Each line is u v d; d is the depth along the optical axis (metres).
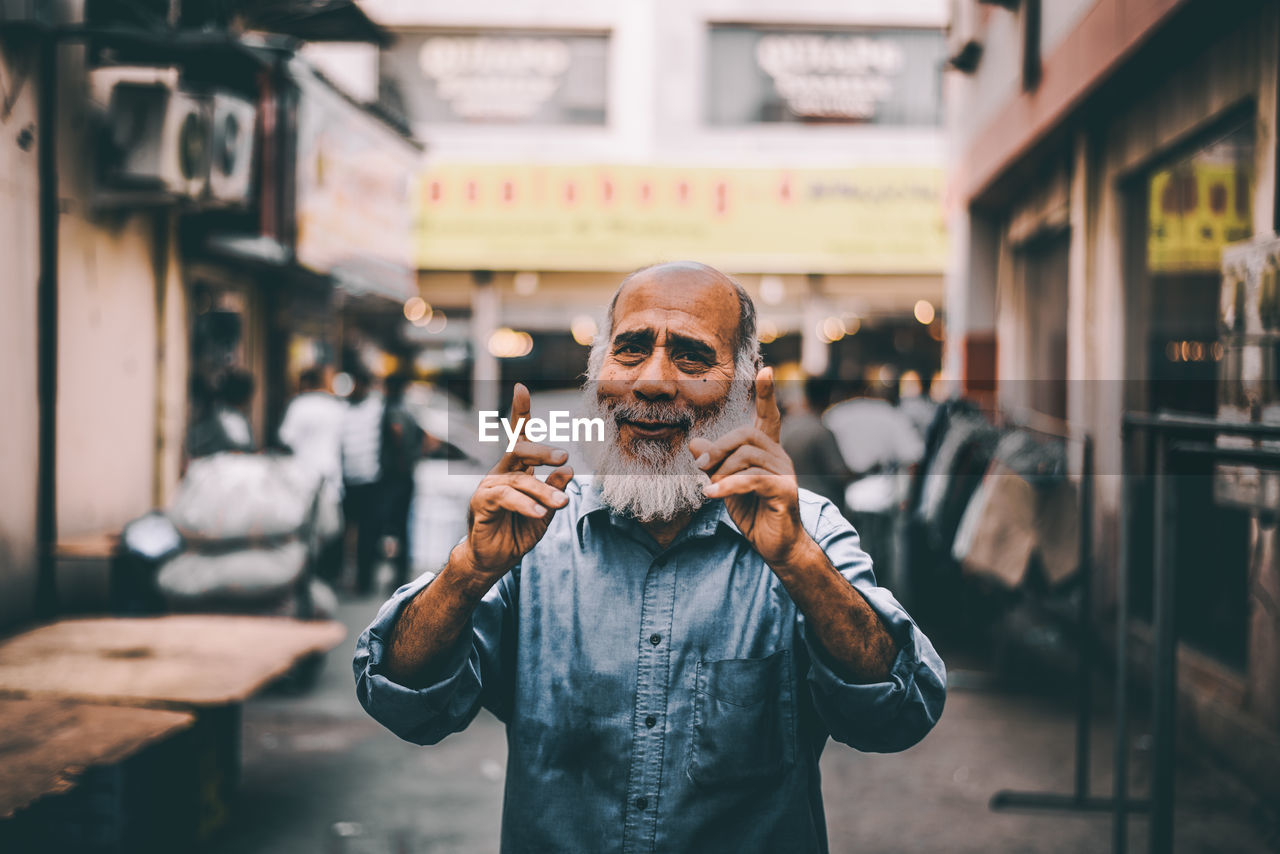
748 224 12.11
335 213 7.50
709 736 1.37
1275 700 3.98
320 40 6.88
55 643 3.78
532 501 1.21
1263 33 4.18
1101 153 6.49
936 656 1.38
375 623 1.37
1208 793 4.12
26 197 4.96
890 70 13.16
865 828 3.82
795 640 1.41
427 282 12.63
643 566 1.43
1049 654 6.62
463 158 12.28
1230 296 3.91
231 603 4.91
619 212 12.16
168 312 6.33
